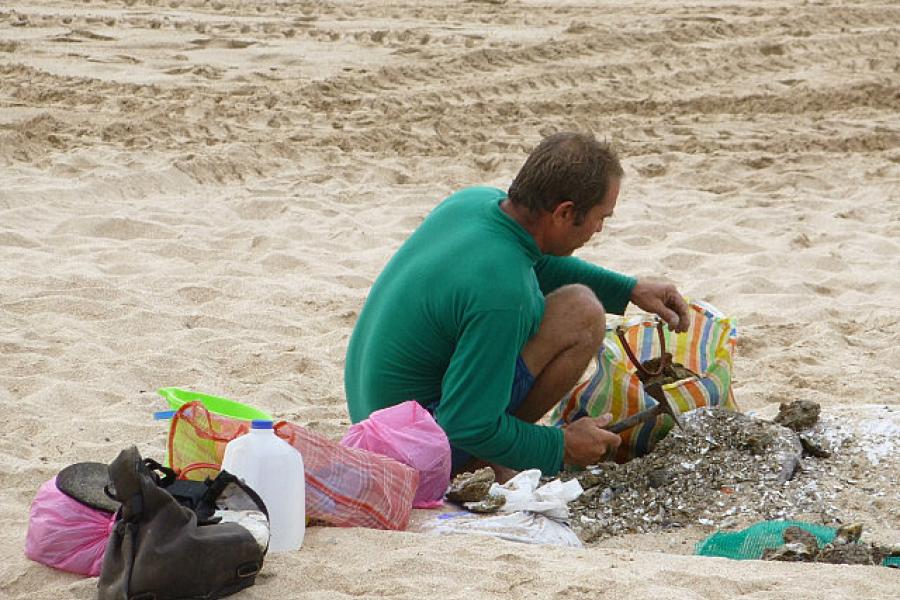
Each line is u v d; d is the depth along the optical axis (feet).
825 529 52.44
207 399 51.49
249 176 135.54
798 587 44.88
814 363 82.58
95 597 43.96
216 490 45.19
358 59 194.39
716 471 59.06
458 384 54.24
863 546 50.16
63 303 88.69
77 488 46.96
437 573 45.75
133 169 131.85
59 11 232.32
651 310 64.95
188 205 123.13
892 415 63.67
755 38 215.92
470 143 151.64
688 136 159.53
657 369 64.69
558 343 57.26
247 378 77.97
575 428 56.49
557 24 230.27
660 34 212.23
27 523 51.67
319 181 134.82
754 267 106.93
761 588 45.03
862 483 57.93
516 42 206.28
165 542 41.86
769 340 88.22
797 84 188.03
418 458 53.42
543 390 58.23
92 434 64.90
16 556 47.50
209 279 98.89
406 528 51.78
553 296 58.13
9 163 132.46
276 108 163.32
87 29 212.02
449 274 55.16
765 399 75.05
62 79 171.12
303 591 43.93
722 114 172.35
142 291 93.91
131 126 148.05
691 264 109.70
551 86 182.80
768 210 127.13
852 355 85.05
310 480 49.70
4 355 76.84
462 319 54.54
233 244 110.52
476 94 175.32
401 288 56.80
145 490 42.16
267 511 45.93
